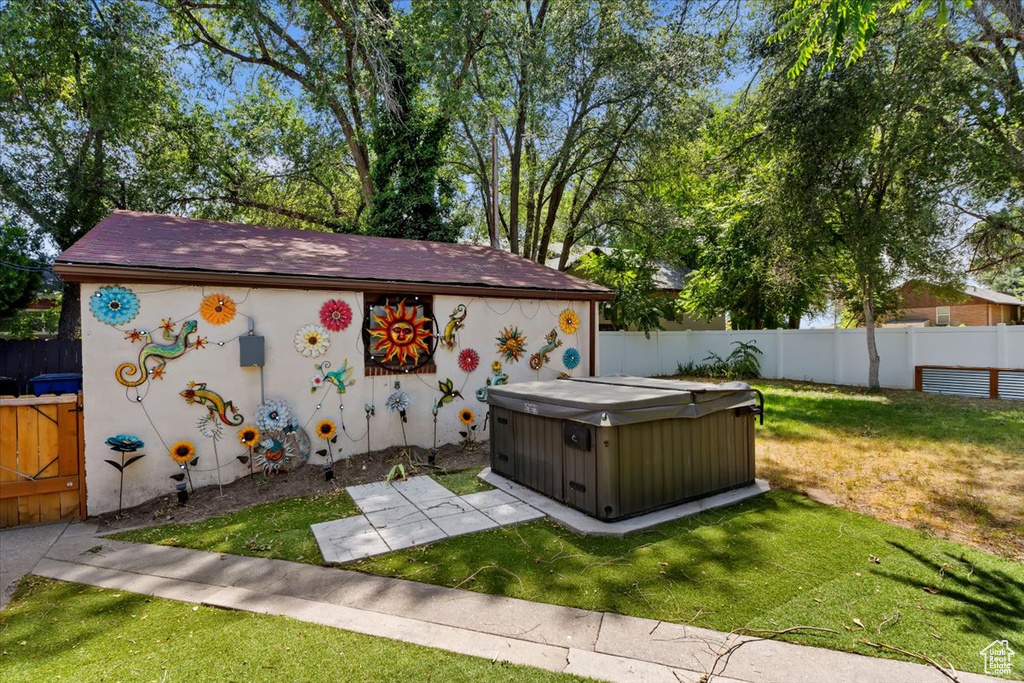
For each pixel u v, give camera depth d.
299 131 13.73
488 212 13.78
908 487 4.75
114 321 4.48
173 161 12.99
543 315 7.32
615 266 14.23
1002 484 4.76
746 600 2.80
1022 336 9.31
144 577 3.16
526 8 11.21
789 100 8.67
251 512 4.31
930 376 10.49
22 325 10.51
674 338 14.83
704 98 11.91
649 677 2.17
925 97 7.58
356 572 3.19
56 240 10.51
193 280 4.73
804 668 2.22
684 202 15.57
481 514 4.12
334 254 6.47
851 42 7.33
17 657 2.33
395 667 2.23
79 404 4.40
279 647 2.38
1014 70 6.74
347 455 5.72
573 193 14.52
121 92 9.43
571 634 2.50
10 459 4.14
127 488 4.53
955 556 3.31
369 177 12.86
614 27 10.60
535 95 10.00
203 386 4.88
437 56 9.20
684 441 4.27
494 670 2.22
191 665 2.24
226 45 13.42
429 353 6.29
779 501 4.44
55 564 3.38
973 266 10.06
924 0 3.49
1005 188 8.09
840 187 9.12
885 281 10.05
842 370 11.98
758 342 13.70
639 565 3.23
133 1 9.70
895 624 2.55
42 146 10.30
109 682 2.13
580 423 4.00
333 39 10.66
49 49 8.93
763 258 10.89
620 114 11.48
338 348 5.64
